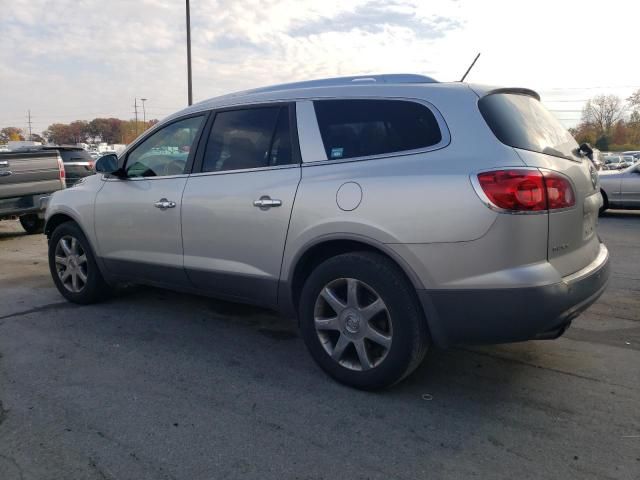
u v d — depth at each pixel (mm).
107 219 4781
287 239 3551
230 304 5277
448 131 3090
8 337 4438
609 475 2545
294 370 3754
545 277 2842
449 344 3105
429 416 3105
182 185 4211
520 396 3332
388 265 3160
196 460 2705
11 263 7527
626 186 12352
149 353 4078
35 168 9484
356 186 3232
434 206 2955
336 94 3561
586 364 3791
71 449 2807
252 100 3971
